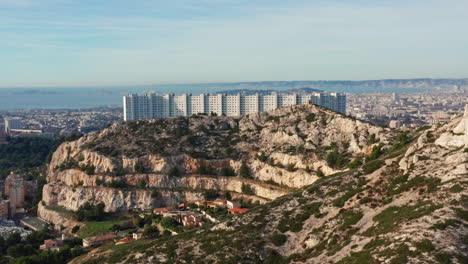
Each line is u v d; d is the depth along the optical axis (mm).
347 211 117375
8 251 174375
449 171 110438
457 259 79562
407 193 112000
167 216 198875
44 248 182375
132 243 162375
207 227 140625
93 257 144500
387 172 129375
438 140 128500
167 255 122438
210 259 114500
